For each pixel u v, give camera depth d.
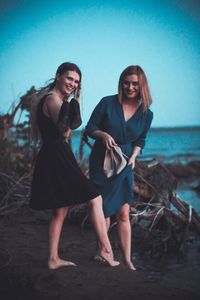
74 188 3.54
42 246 4.71
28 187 6.82
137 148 4.13
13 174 7.22
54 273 3.67
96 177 4.04
